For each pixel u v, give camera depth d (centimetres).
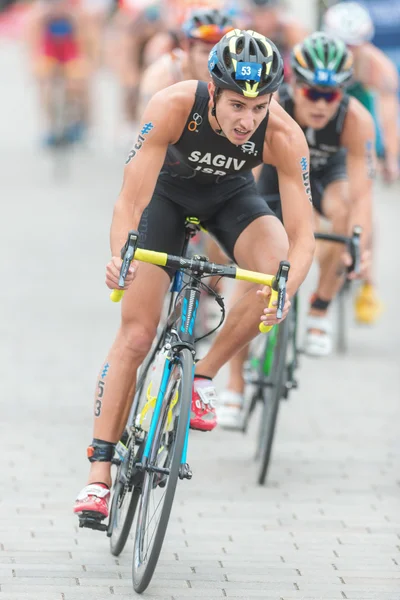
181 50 2212
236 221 1499
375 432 2125
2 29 11038
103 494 1412
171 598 1349
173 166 1459
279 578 1427
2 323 2855
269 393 1850
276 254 1445
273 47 1292
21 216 4375
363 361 2683
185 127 1370
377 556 1516
